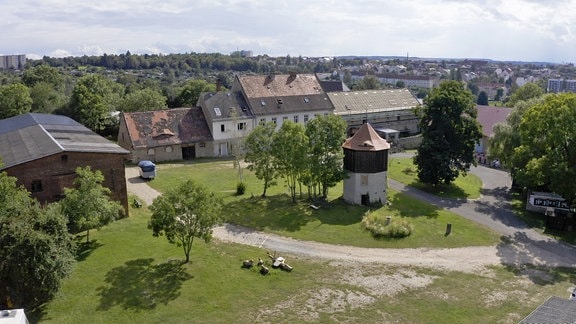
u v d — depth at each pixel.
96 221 37.41
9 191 33.97
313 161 54.00
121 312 30.33
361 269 38.66
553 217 50.66
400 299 33.84
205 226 35.97
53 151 42.50
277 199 55.75
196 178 63.53
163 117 77.44
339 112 94.75
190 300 32.16
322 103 89.69
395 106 102.94
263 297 33.22
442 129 62.94
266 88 86.69
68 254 31.25
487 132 88.25
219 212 37.38
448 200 60.62
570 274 39.38
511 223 52.34
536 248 45.22
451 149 63.00
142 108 92.25
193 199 35.47
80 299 31.56
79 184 40.22
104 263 36.78
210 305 31.75
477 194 63.97
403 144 92.50
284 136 52.94
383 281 36.59
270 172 54.72
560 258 42.91
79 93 91.38
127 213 47.38
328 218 50.41
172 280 34.56
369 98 102.94
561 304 27.08
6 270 28.36
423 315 31.70
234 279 35.44
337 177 55.22
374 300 33.50
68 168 43.28
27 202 33.16
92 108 91.12
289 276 36.62
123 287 33.25
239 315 30.83
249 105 82.19
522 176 53.44
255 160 54.75
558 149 50.66
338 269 38.41
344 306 32.50
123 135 76.31
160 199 35.59
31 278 28.56
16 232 28.64
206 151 78.88
